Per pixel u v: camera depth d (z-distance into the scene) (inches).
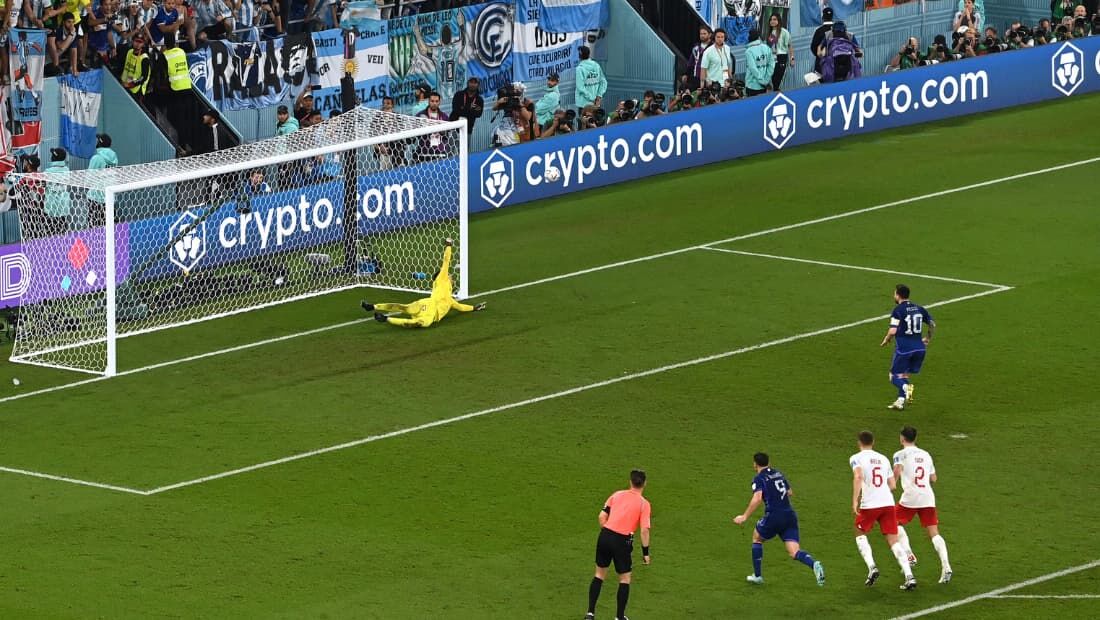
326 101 6102.4
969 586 3260.3
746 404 4183.1
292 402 4239.7
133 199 5093.5
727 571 3336.6
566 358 4520.2
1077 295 4950.8
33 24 5438.0
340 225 5255.9
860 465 3248.0
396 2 6397.6
